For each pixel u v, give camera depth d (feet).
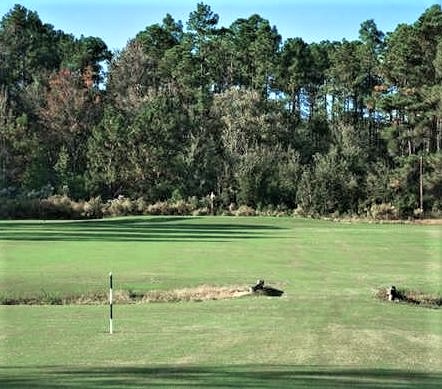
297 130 325.01
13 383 31.63
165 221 211.00
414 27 296.30
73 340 45.52
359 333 49.44
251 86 373.20
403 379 33.99
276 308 62.34
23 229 172.04
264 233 166.50
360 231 177.68
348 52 357.00
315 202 248.32
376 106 307.78
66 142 303.89
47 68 374.43
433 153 282.56
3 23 391.65
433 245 138.10
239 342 45.21
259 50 369.50
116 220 215.31
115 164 266.98
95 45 384.06
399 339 47.62
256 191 257.14
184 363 38.40
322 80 376.89
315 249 127.65
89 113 310.04
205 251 121.08
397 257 116.88
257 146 282.97
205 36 391.04
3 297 72.59
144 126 270.46
